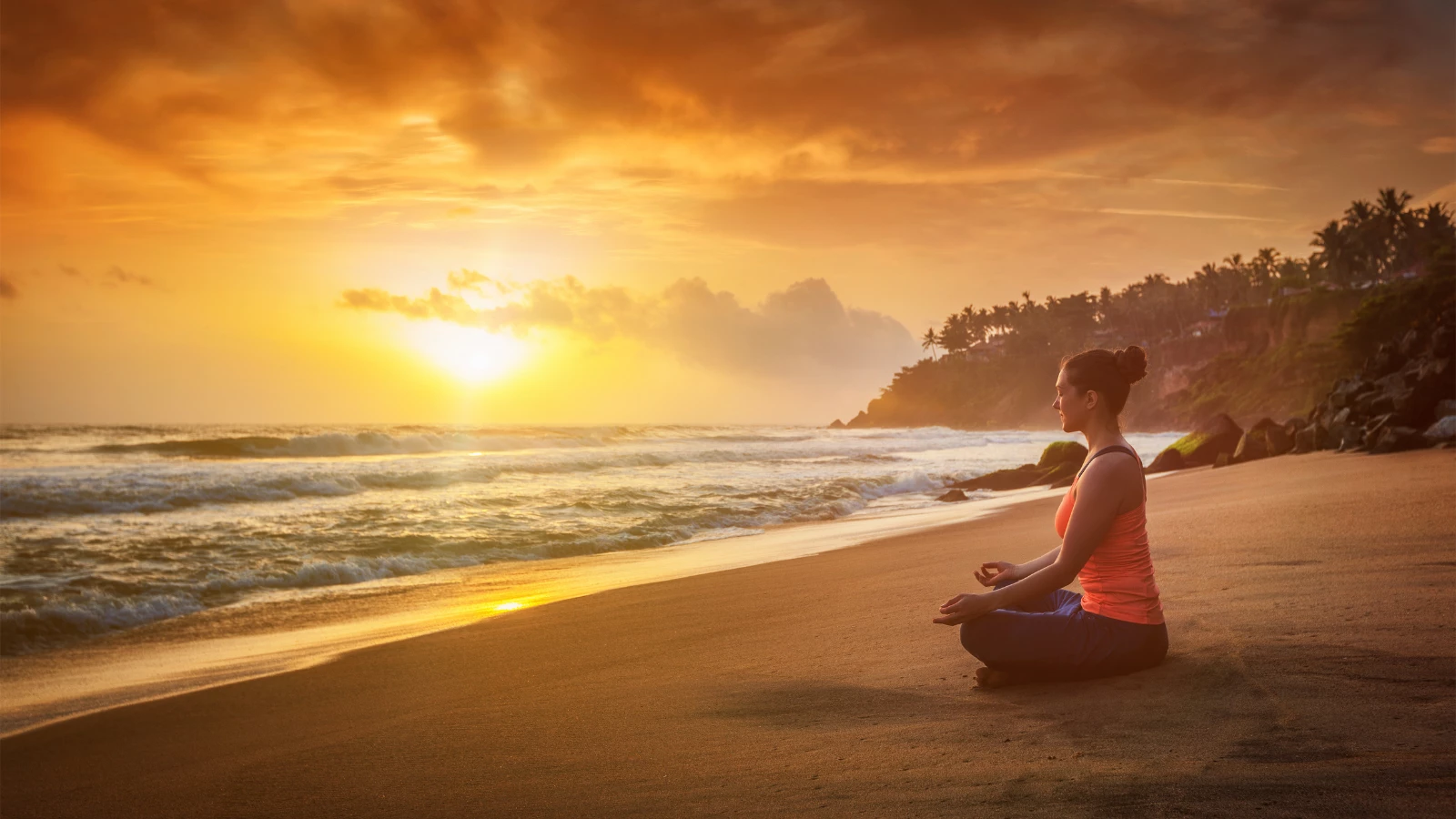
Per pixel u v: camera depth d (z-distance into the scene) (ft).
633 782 8.38
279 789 10.39
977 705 9.48
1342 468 45.80
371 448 105.60
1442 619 10.85
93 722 16.66
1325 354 359.66
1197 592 14.57
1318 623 11.12
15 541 41.42
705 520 51.57
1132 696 8.82
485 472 77.20
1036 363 650.84
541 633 20.93
